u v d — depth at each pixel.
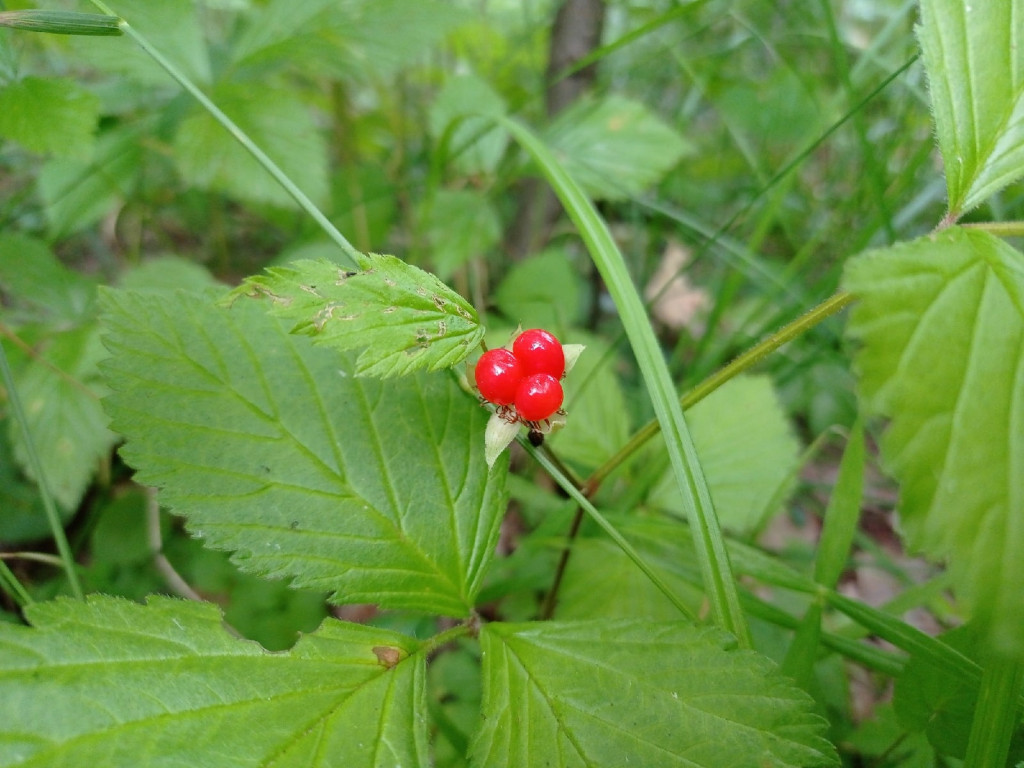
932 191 0.18
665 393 0.09
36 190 0.19
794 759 0.08
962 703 0.10
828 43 0.23
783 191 0.17
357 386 0.10
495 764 0.08
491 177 0.21
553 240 0.25
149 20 0.15
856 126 0.16
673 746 0.08
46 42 0.19
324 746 0.07
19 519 0.15
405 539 0.09
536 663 0.09
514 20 0.31
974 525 0.07
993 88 0.08
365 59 0.16
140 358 0.09
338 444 0.09
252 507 0.09
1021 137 0.08
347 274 0.08
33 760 0.07
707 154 0.27
